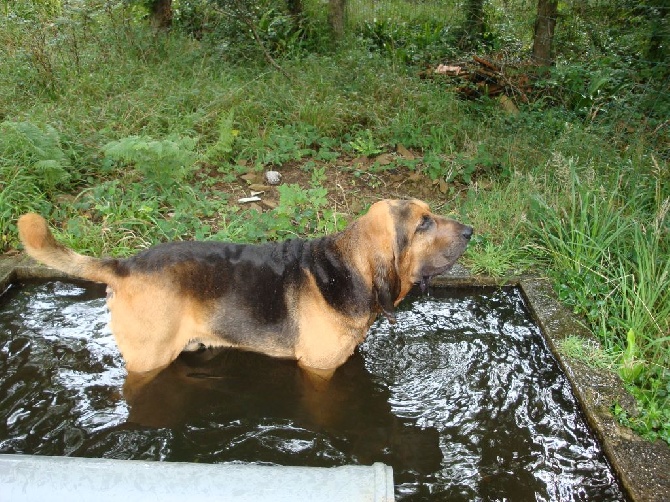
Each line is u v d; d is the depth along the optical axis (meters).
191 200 5.80
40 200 5.50
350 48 10.02
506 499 3.01
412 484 3.09
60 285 4.86
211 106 7.39
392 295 3.63
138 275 3.48
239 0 9.32
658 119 7.34
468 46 11.18
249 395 3.73
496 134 7.41
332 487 1.83
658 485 2.97
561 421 3.57
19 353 3.97
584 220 5.05
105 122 6.85
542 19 9.63
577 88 8.69
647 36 8.55
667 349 3.93
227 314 3.68
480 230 5.61
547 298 4.73
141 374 3.69
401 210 3.54
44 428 3.34
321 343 3.68
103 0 9.44
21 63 8.06
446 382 3.89
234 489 1.80
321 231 5.51
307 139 7.27
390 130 7.48
